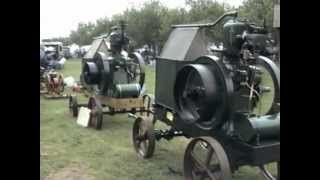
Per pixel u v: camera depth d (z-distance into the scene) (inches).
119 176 215.3
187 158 184.9
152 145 236.7
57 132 318.0
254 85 173.0
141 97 340.2
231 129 170.7
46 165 231.3
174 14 1147.3
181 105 190.5
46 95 525.7
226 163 161.3
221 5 872.3
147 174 218.5
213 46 204.2
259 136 160.7
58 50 1132.5
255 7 521.0
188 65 178.5
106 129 331.6
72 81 649.0
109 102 338.3
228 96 162.7
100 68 345.1
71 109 395.2
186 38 217.5
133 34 1357.0
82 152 260.8
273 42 194.4
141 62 345.1
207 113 171.6
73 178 210.7
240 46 170.9
